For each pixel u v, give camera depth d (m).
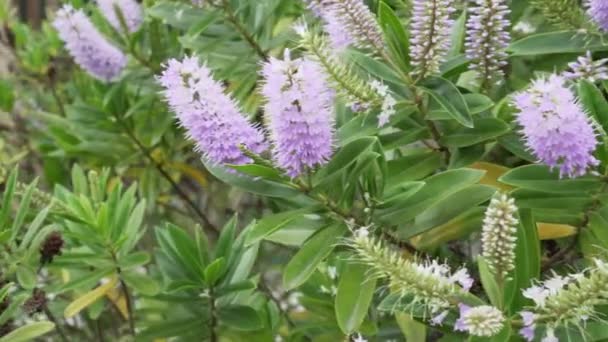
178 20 1.15
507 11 0.90
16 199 1.14
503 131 0.93
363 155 0.89
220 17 1.11
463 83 0.99
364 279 0.89
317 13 0.96
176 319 1.04
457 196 0.92
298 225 0.94
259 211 1.34
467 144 0.94
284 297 1.26
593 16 0.90
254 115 1.11
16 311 1.00
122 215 1.04
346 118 0.96
